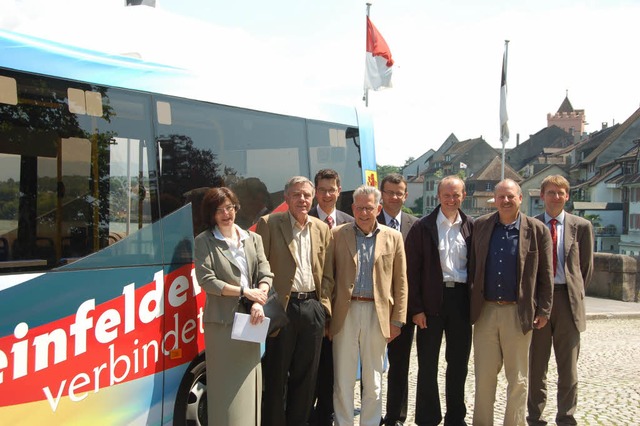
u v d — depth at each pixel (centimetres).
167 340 539
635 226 7738
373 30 1830
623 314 1662
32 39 478
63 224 473
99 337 487
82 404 474
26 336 444
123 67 532
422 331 650
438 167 14038
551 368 989
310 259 582
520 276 616
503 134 2789
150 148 540
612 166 8856
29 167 458
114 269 500
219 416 522
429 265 643
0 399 428
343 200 795
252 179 648
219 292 514
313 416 644
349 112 826
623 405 785
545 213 677
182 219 559
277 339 571
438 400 654
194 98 589
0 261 437
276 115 692
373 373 610
